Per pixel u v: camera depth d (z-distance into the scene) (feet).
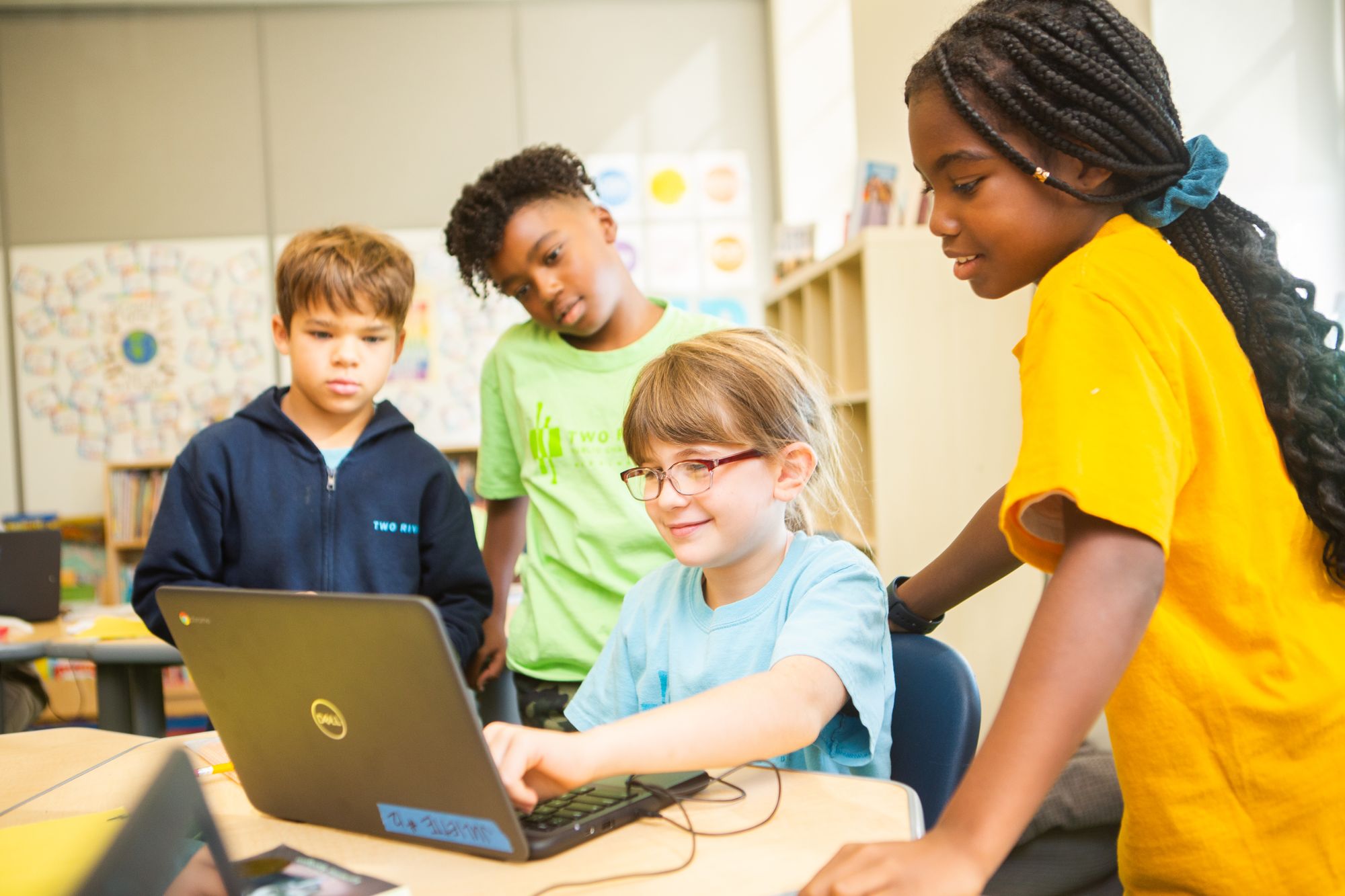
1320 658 2.58
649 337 5.36
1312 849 2.56
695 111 16.42
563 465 5.24
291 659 2.44
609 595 5.10
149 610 4.94
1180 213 2.79
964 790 2.20
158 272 15.90
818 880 2.12
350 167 16.19
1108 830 5.23
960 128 2.73
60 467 15.74
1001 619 8.55
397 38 16.24
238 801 2.88
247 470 5.08
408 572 5.24
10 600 8.09
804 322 10.94
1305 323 2.69
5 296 15.76
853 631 3.13
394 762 2.39
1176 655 2.60
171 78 15.98
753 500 3.33
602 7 16.39
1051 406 2.35
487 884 2.21
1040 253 2.79
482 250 5.23
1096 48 2.70
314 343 5.05
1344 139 8.28
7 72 15.83
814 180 15.62
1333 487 2.58
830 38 15.56
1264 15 8.28
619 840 2.44
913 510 8.48
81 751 3.53
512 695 5.98
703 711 2.68
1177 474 2.37
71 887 1.72
